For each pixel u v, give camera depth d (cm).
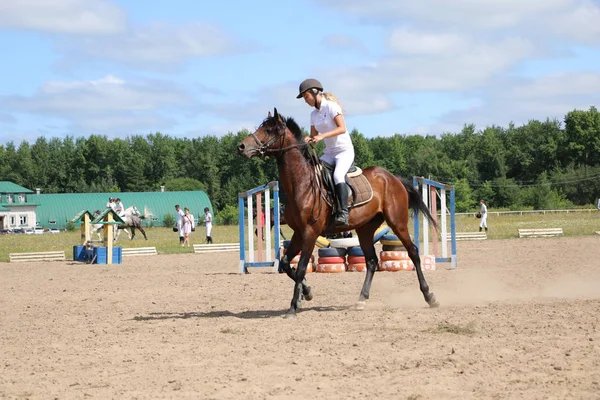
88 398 661
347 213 1132
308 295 1201
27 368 795
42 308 1325
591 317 987
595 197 10406
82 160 13375
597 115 11612
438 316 1050
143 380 719
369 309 1176
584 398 612
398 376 698
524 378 676
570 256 2231
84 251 2702
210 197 11800
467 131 13412
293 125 1119
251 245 2008
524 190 10119
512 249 2653
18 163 13350
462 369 716
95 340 946
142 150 13562
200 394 659
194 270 2178
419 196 1276
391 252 1881
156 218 8506
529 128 12775
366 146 12194
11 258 2814
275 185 1989
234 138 12669
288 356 802
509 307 1118
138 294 1509
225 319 1097
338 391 654
